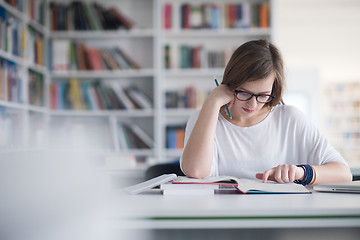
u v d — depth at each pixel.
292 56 8.44
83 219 0.77
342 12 6.32
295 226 0.79
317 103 8.30
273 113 1.50
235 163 1.46
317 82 8.30
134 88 3.92
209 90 3.95
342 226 0.79
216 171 1.42
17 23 3.12
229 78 1.30
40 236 0.75
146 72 3.87
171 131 3.92
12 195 0.74
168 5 3.95
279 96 1.34
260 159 1.46
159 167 1.78
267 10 3.88
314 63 8.84
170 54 3.93
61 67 3.81
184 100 3.95
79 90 3.80
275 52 1.30
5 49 2.89
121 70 3.84
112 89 3.83
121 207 0.82
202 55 3.92
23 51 3.21
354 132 8.98
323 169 1.23
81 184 0.80
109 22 3.85
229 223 0.78
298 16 6.49
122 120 4.02
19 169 0.76
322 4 5.99
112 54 3.84
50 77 3.96
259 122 1.46
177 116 4.11
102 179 0.97
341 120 9.09
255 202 0.88
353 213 0.79
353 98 9.09
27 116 3.33
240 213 0.79
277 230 0.88
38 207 0.75
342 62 8.73
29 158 0.81
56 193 0.76
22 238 0.74
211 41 4.07
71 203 0.77
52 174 0.78
